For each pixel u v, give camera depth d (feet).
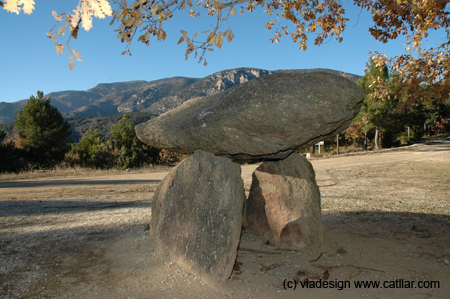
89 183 43.45
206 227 12.32
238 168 13.07
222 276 11.10
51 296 9.89
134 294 10.18
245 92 12.84
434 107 137.28
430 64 19.33
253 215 16.33
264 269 12.25
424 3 15.80
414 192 28.58
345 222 18.85
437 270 11.85
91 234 16.88
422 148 83.10
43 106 82.64
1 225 19.13
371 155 73.82
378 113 85.87
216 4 11.07
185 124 13.62
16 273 11.53
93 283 10.90
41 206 26.27
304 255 13.61
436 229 16.83
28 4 6.45
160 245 13.46
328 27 22.58
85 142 96.84
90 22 7.33
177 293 10.32
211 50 11.05
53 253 13.82
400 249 14.07
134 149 78.95
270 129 12.38
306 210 14.56
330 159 71.67
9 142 84.07
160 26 10.62
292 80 12.32
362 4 21.29
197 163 13.64
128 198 30.73
